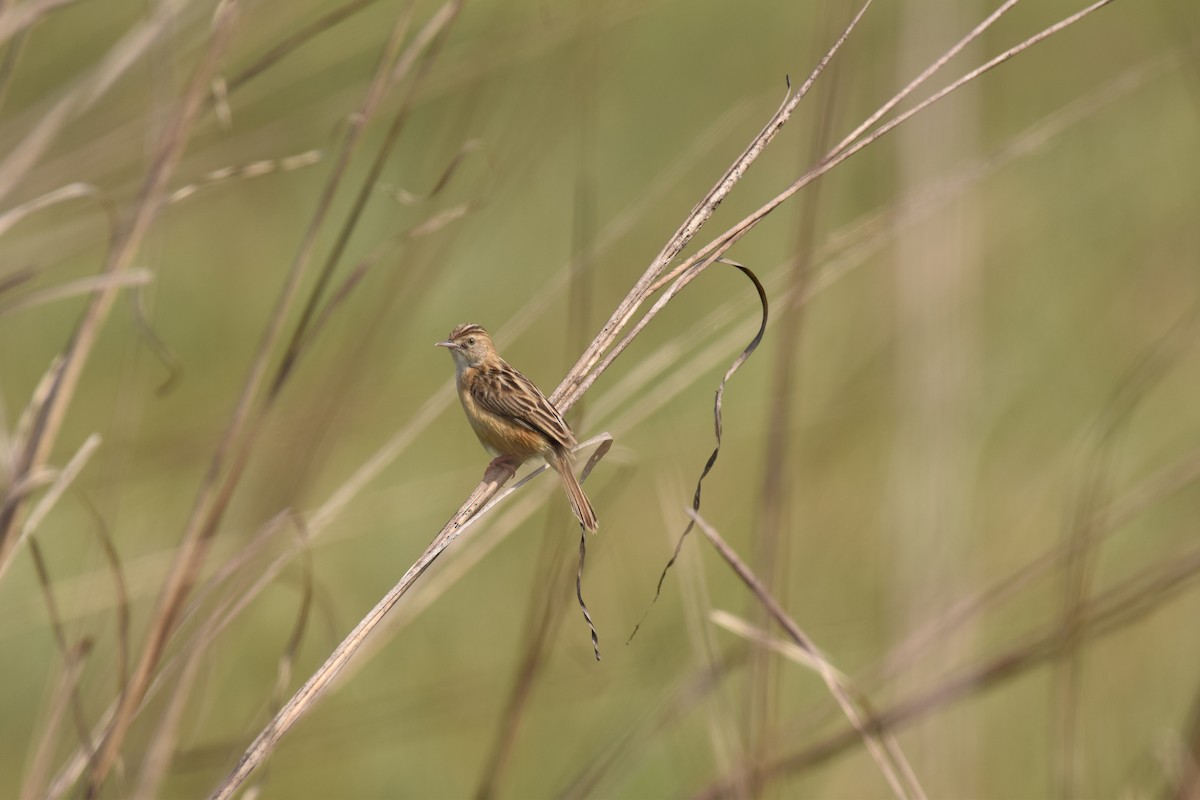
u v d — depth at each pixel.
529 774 11.73
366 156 21.03
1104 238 21.02
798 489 14.22
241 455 7.51
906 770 7.49
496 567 14.16
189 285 18.81
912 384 11.44
